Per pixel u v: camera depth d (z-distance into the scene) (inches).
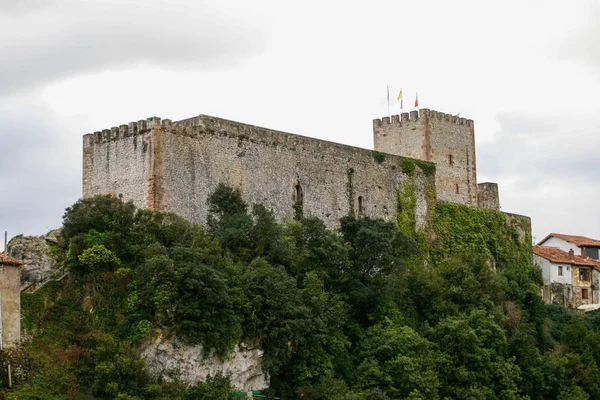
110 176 3481.8
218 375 2871.6
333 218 3976.4
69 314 2913.4
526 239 5068.9
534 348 3868.1
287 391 3036.4
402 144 4704.7
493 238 4815.5
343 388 3034.0
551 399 3823.8
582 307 5147.6
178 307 2829.7
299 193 3858.3
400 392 3216.0
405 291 3713.1
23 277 3139.8
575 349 4109.3
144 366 2753.4
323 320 3191.4
